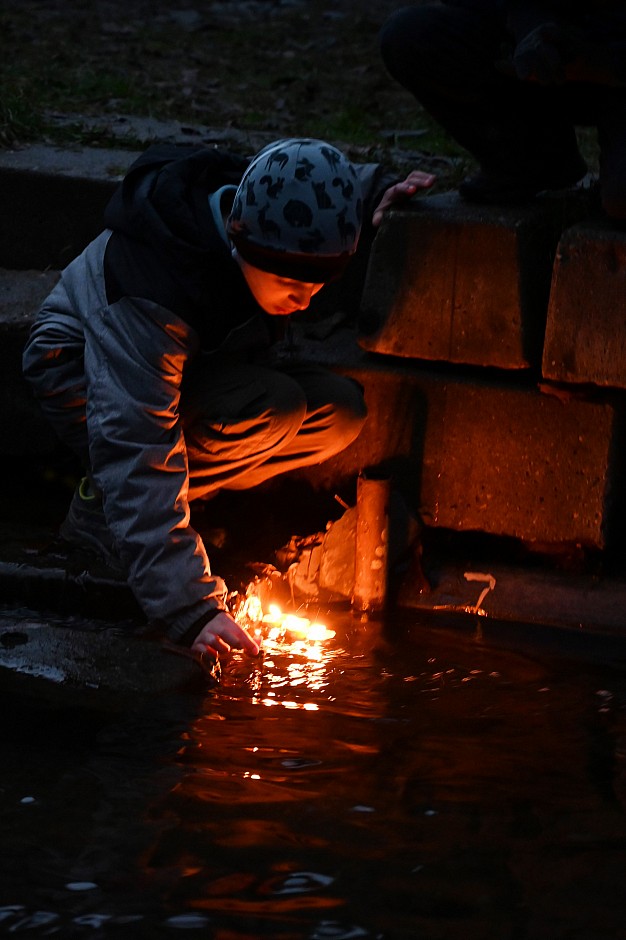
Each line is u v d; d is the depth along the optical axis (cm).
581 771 360
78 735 372
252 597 470
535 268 477
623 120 455
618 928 282
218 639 405
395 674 429
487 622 481
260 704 399
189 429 459
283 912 285
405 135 741
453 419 499
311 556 501
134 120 732
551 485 491
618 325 456
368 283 496
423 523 513
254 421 453
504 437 493
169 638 418
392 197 490
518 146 483
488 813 334
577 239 454
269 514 529
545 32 417
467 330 486
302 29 1141
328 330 544
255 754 364
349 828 323
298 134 724
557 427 484
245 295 423
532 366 486
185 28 1114
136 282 413
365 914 285
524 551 509
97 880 296
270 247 395
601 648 458
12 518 531
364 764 360
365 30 1130
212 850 310
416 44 466
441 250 480
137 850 309
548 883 299
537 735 384
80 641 426
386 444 512
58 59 905
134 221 419
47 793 336
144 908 285
